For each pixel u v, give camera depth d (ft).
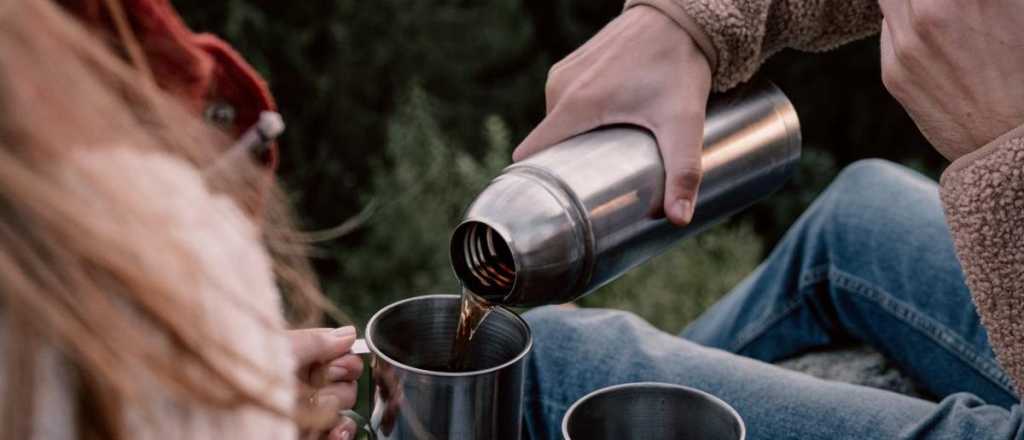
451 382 3.53
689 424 3.64
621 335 4.88
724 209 4.48
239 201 2.79
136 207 2.25
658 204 4.09
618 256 4.02
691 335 6.05
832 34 4.95
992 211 3.84
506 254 3.87
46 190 2.12
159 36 3.01
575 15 13.16
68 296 2.16
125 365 2.20
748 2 4.42
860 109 12.59
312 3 11.66
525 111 12.72
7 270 2.13
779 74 12.55
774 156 4.58
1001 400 5.04
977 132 3.98
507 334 3.86
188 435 2.33
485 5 12.51
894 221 5.48
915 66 4.05
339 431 3.44
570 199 3.85
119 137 2.32
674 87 4.26
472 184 11.03
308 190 11.94
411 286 11.19
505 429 3.67
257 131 3.36
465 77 12.53
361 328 10.84
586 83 4.32
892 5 4.08
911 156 12.66
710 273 10.66
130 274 2.19
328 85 11.82
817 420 4.44
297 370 3.46
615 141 4.15
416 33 12.16
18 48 2.13
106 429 2.24
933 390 5.35
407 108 11.50
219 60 3.50
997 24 3.81
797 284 5.76
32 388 2.17
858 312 5.53
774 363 5.82
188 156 2.51
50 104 2.17
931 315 5.29
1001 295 3.92
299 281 2.84
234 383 2.35
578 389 4.78
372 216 11.32
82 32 2.28
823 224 5.64
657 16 4.42
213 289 2.36
